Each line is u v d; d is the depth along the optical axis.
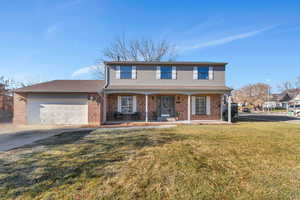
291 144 5.33
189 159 3.86
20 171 3.14
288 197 2.32
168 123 11.41
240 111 35.56
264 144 5.32
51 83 12.90
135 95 13.12
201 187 2.58
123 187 2.56
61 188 2.52
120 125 10.44
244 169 3.29
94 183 2.69
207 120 13.16
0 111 15.03
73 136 6.76
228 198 2.29
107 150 4.61
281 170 3.25
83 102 11.17
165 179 2.84
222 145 5.19
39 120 10.94
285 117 18.56
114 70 13.15
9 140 6.03
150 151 4.52
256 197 2.31
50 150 4.61
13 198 2.26
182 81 13.32
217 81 13.44
